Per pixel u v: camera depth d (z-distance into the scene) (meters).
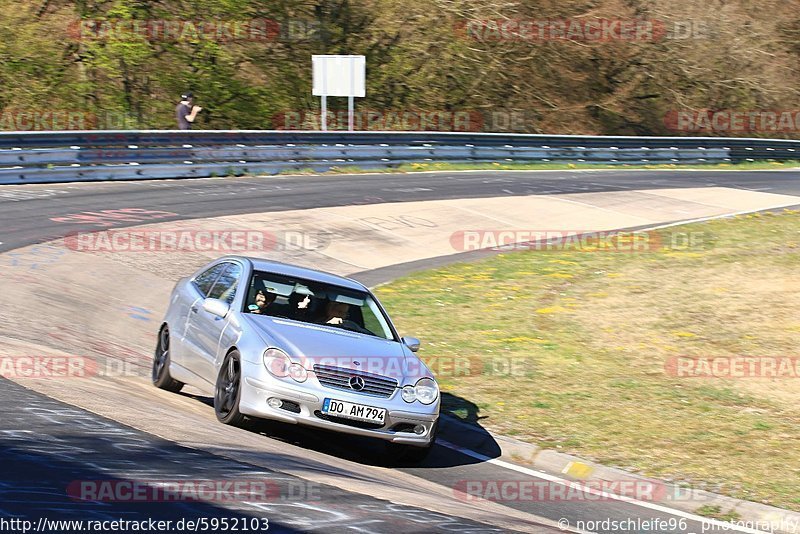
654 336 47.22
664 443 31.38
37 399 22.03
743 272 62.94
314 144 98.00
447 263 66.19
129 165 82.31
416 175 100.50
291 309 28.56
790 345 45.59
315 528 14.22
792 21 182.25
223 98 144.88
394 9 159.62
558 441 31.23
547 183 100.62
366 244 68.44
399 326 48.06
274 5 149.50
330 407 25.34
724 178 115.69
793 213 90.12
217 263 32.34
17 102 136.25
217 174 89.19
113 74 138.00
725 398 37.09
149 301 47.53
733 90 177.75
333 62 112.44
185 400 30.30
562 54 169.88
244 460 19.39
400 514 16.44
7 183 73.75
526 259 68.31
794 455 30.62
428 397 26.77
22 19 138.50
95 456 17.17
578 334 47.47
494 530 16.52
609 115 170.88
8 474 15.15
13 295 41.84
